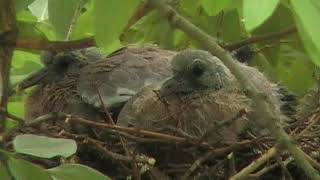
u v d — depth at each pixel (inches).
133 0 69.3
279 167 76.5
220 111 77.8
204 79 78.6
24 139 70.1
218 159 76.2
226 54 70.3
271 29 79.0
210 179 75.9
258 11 61.4
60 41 71.6
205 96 78.3
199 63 78.7
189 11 78.9
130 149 76.6
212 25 79.7
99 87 80.6
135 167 75.2
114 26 69.4
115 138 77.2
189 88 78.5
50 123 77.5
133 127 77.4
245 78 70.1
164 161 77.0
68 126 77.8
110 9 69.3
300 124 76.9
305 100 81.0
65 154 70.1
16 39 71.0
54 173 70.6
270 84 79.8
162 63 81.2
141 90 79.2
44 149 70.1
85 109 80.7
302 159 69.2
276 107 77.9
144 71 80.9
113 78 80.7
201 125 77.6
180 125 77.6
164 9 70.6
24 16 75.2
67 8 71.1
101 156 77.4
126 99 80.0
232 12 79.2
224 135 76.9
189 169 75.5
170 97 78.4
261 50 82.3
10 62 71.2
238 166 76.4
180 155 76.8
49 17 71.1
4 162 70.5
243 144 75.5
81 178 70.7
